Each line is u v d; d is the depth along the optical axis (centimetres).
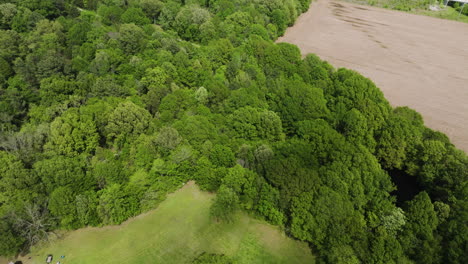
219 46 12469
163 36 13412
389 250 5909
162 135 7806
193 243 6825
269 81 10925
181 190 7994
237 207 7138
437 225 6362
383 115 9169
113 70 10781
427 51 17600
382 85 14350
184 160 7688
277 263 6500
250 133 8650
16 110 8869
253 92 9875
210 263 6216
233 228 7131
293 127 9138
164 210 7494
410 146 8175
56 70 10162
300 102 9469
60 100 9281
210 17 15900
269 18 17262
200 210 7506
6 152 7288
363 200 6981
